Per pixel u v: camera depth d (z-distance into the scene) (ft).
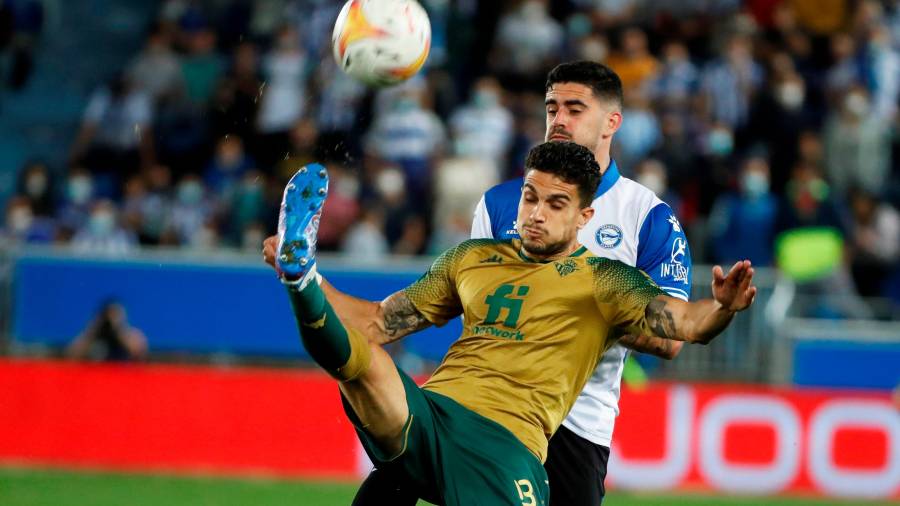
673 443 135.44
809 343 139.44
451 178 158.30
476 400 57.57
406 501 61.05
